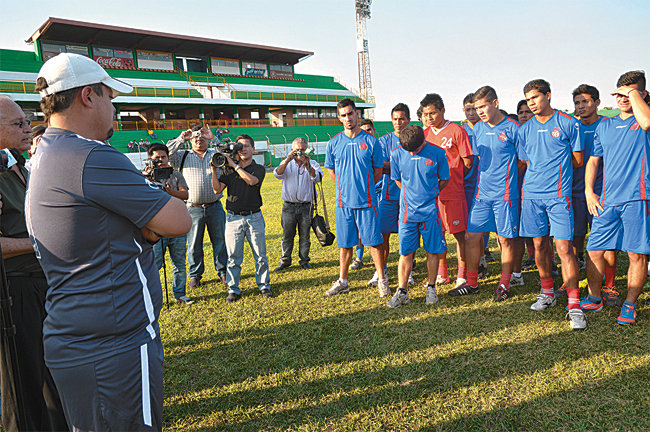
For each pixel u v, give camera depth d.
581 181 4.44
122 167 1.35
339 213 4.41
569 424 2.21
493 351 3.03
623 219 3.26
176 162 4.89
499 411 2.36
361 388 2.69
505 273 4.07
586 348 2.96
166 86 36.91
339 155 4.31
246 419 2.46
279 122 43.19
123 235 1.39
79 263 1.33
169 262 6.71
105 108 1.48
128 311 1.40
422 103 4.44
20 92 28.12
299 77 49.62
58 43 33.12
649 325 3.23
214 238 5.21
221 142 4.45
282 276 5.41
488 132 4.03
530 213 3.70
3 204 2.08
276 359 3.15
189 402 2.67
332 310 4.08
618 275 4.52
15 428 1.59
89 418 1.38
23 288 2.07
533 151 3.66
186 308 4.39
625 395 2.40
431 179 3.90
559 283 4.48
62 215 1.29
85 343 1.34
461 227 4.40
